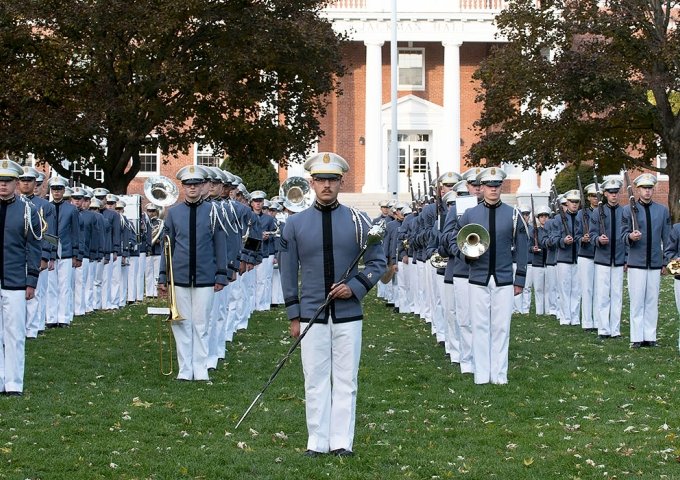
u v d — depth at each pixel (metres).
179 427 10.84
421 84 56.72
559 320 21.41
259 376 14.16
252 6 33.56
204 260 13.80
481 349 13.48
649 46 37.69
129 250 26.61
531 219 24.02
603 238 18.38
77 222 20.20
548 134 38.69
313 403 9.66
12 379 12.55
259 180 47.53
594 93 37.44
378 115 54.59
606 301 18.61
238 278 17.94
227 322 17.78
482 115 40.19
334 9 54.38
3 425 10.83
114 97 33.50
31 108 32.84
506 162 40.38
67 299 20.23
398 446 9.99
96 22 31.52
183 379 13.77
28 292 12.65
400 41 55.94
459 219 13.98
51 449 9.80
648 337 17.33
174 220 13.85
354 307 9.67
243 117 35.31
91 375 14.11
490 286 13.44
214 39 34.03
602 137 39.22
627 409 11.78
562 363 15.29
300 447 10.01
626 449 9.83
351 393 9.69
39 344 17.20
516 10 38.94
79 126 32.50
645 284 17.23
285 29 33.41
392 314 23.67
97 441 10.16
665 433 10.55
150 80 33.50
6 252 12.50
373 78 54.53
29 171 16.36
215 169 16.94
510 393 12.81
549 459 9.50
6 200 12.57
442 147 56.09
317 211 9.81
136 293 27.28
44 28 33.28
